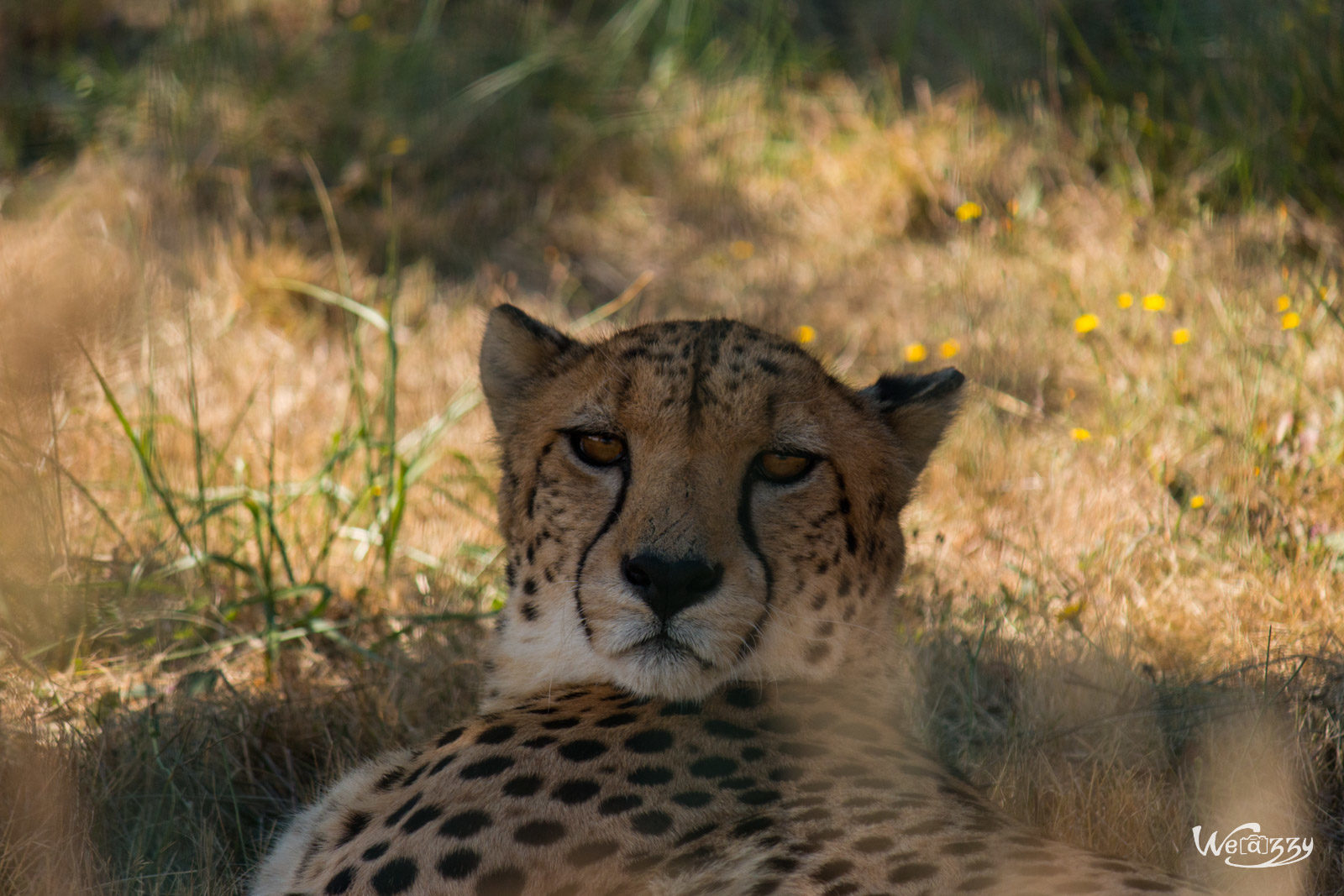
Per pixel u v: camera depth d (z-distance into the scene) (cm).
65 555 1005
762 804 613
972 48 1975
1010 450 1257
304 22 1995
